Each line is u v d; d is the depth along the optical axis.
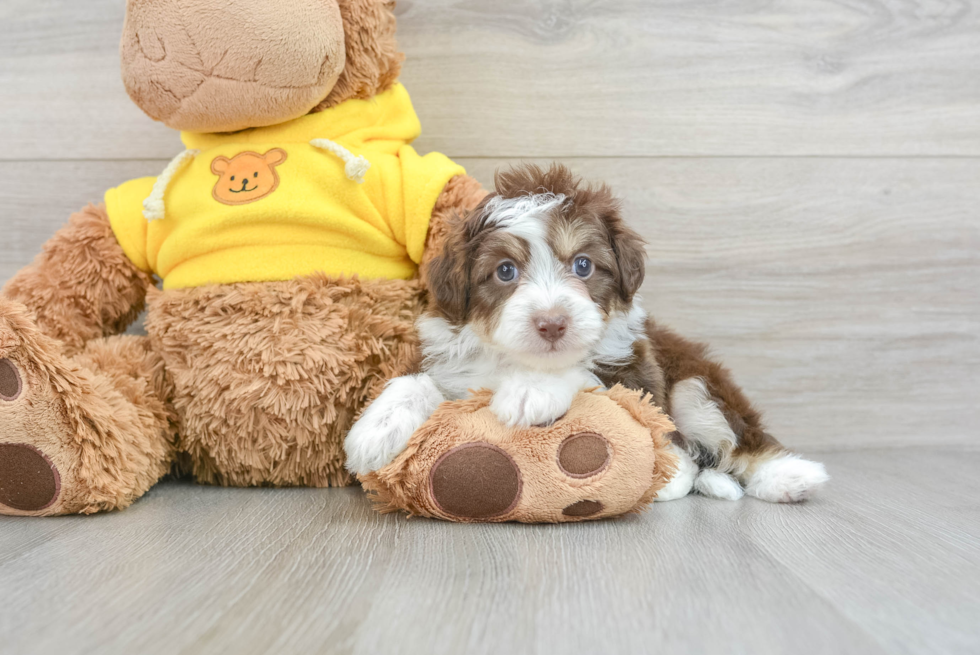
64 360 0.51
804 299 0.69
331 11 0.56
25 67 0.67
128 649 0.36
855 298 0.69
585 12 0.67
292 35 0.54
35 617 0.38
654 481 0.50
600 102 0.68
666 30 0.68
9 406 0.50
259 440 0.57
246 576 0.42
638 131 0.68
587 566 0.43
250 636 0.37
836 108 0.68
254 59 0.55
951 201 0.69
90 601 0.40
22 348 0.50
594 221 0.53
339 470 0.58
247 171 0.58
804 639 0.37
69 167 0.68
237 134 0.59
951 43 0.68
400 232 0.59
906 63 0.68
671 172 0.68
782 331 0.69
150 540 0.47
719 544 0.47
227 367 0.56
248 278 0.57
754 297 0.69
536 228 0.52
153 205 0.58
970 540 0.48
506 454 0.49
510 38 0.67
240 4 0.54
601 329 0.51
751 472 0.57
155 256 0.60
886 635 0.38
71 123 0.68
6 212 0.68
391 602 0.40
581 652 0.36
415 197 0.59
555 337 0.49
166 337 0.57
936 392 0.70
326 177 0.58
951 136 0.69
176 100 0.56
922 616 0.39
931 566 0.44
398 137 0.62
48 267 0.59
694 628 0.38
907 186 0.69
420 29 0.67
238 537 0.47
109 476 0.52
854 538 0.48
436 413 0.50
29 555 0.45
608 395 0.51
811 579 0.42
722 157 0.68
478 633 0.37
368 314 0.57
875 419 0.70
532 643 0.37
